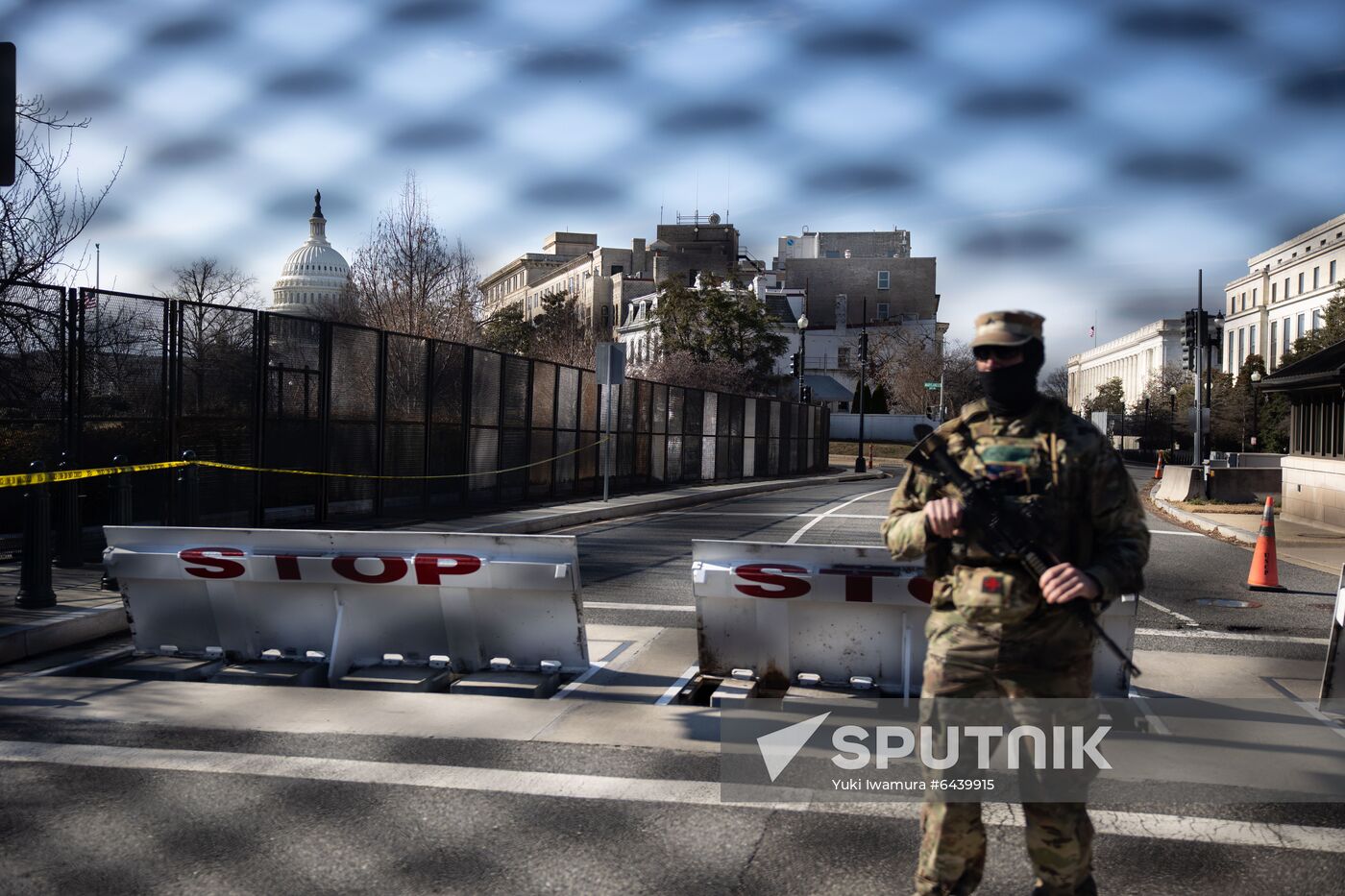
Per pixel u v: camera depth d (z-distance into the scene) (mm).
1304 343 75625
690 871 4398
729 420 40156
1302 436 23016
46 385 12539
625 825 4902
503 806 5148
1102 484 3432
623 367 23797
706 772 5648
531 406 24531
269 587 7902
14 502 12336
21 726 6441
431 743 6137
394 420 19094
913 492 3707
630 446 30984
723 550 7293
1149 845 4707
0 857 4531
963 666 3484
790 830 4855
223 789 5359
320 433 17047
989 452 3502
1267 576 12664
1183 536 19766
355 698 7141
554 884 4270
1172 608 11242
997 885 4258
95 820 4945
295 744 6113
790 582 7117
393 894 4188
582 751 6000
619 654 8406
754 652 7379
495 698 7125
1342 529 19891
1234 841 4758
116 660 8109
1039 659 3420
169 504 13836
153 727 6449
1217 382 90375
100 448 13070
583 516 21141
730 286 89125
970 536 3457
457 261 43656
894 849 4637
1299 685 7695
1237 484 27828
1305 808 5176
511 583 7449
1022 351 3469
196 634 8133
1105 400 141375
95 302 13016
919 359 98812
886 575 6949
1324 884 4320
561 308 91875
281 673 7621
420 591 7688
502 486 23234
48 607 9219
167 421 13953
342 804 5164
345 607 7812
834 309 114750
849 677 7254
